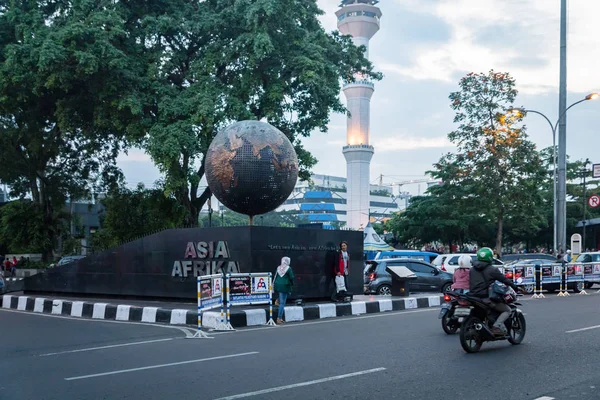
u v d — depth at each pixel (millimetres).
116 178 35031
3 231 35312
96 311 15633
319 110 28469
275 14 24438
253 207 15789
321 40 27547
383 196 147125
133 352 9680
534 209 34406
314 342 10438
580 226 44000
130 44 26312
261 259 15695
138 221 29781
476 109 32781
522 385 6895
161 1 27672
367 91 105062
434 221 43281
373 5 108812
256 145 15359
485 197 33000
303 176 29531
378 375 7504
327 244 17172
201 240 16516
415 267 21609
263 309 13945
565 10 28750
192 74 26781
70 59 23781
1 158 31734
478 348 9172
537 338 10516
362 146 104562
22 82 24141
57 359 9141
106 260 18516
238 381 7273
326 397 6430
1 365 8703
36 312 17203
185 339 11234
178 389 6895
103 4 25000
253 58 24203
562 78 28969
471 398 6316
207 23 25609
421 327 12367
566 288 22328
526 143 32750
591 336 10648
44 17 26016
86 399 6508
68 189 35781
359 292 18094
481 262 9453
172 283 16969
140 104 23969
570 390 6637
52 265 32188
